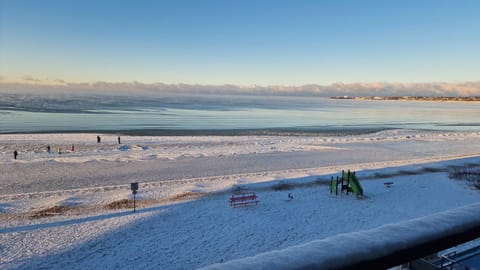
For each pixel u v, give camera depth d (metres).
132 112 88.94
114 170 24.62
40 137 38.84
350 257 1.11
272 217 15.47
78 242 12.45
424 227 1.31
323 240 1.21
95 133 45.50
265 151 33.69
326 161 29.50
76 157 28.66
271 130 55.00
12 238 12.62
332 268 1.06
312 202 17.77
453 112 126.94
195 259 11.45
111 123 59.78
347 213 16.20
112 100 166.12
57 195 18.23
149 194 18.62
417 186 21.16
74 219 14.71
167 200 17.62
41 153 29.95
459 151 36.12
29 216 14.94
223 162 28.20
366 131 55.06
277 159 29.92
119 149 33.00
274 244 12.70
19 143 34.44
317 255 1.08
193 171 24.88
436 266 1.81
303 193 19.33
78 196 18.06
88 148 33.00
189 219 15.02
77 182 21.27
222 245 12.53
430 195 19.38
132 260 11.26
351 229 14.24
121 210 15.98
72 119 64.38
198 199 17.86
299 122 72.25
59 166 25.34
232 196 17.73
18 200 17.16
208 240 12.93
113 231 13.52
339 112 118.62
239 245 12.56
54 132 45.44
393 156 32.53
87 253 11.64
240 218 15.27
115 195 18.41
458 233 1.37
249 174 23.89
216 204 17.14
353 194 19.25
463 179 22.88
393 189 20.44
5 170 23.59
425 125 69.19
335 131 54.69
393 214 16.20
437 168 26.33
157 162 27.61
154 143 37.41
